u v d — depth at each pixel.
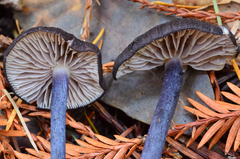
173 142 0.33
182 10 0.35
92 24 0.37
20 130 0.33
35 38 0.32
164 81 0.33
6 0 0.37
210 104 0.33
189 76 0.35
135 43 0.32
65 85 0.34
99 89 0.35
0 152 0.32
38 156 0.32
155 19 0.36
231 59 0.34
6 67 0.33
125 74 0.35
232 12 0.35
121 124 0.35
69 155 0.32
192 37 0.32
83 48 0.32
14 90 0.34
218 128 0.32
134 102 0.35
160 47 0.32
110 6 0.37
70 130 0.35
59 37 0.32
